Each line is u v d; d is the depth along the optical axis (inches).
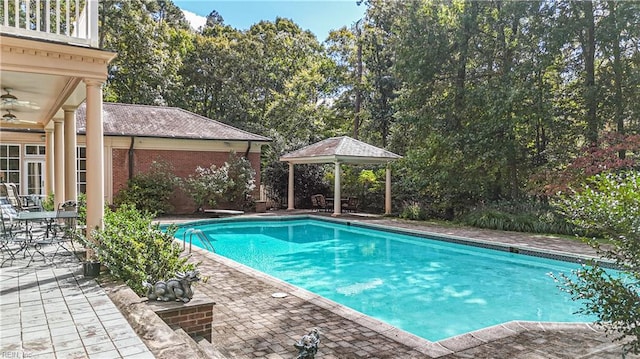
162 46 1111.6
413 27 678.5
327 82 1218.0
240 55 1249.4
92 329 145.9
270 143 870.4
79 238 269.6
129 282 203.9
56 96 349.1
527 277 346.6
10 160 591.2
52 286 204.5
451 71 690.8
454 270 372.8
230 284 261.9
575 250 387.5
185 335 154.9
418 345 169.6
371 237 556.1
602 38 556.1
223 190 698.2
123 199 634.2
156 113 757.9
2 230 310.0
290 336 177.2
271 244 503.2
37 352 126.6
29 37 233.9
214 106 1295.5
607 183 168.9
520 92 565.6
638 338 151.6
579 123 593.6
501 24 633.6
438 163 674.8
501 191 663.1
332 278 344.5
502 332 187.9
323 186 858.8
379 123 1076.5
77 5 262.7
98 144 261.1
